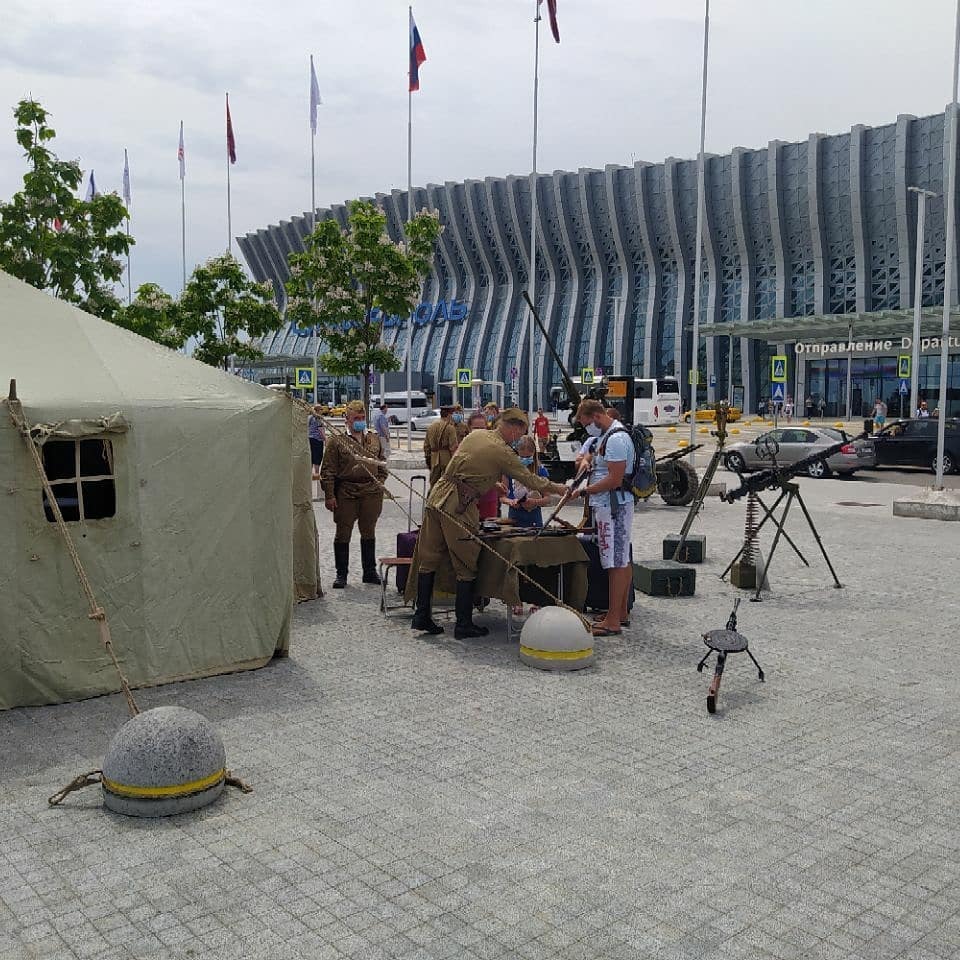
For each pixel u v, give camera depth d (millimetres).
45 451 6391
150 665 6715
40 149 17984
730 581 10734
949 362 57969
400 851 4297
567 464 19547
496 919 3734
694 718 6145
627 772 5234
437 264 92750
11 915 3779
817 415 63562
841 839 4441
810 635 8359
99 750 5566
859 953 3523
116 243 18734
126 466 6520
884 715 6234
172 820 4629
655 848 4332
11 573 6141
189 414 6789
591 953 3506
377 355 25125
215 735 4910
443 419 13234
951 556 12477
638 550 12977
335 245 24609
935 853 4309
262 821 4617
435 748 5590
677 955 3494
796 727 5992
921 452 27078
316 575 9773
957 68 18281
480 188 86000
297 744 5656
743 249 72562
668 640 8156
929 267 63719
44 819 4656
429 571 8242
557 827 4543
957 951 3543
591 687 6812
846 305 67875
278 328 26234
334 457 10172
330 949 3531
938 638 8266
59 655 6336
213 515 6941
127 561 6562
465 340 89438
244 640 7164
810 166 67625
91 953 3512
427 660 7520
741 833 4492
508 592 8062
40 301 7387
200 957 3486
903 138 63219
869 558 12320
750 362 73375
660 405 56219
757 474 10352
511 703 6434
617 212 78188
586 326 81938
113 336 7406
